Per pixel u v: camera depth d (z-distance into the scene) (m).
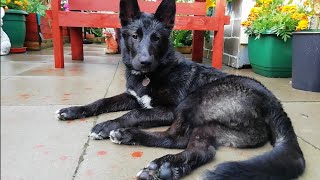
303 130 0.67
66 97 0.89
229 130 0.56
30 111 0.75
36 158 0.50
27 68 1.39
